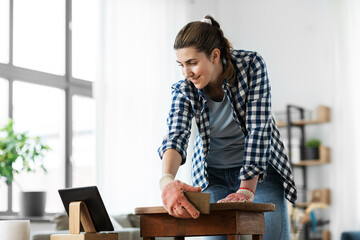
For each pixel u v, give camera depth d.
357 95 6.00
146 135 5.39
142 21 5.57
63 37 5.35
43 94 5.20
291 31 6.57
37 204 4.58
